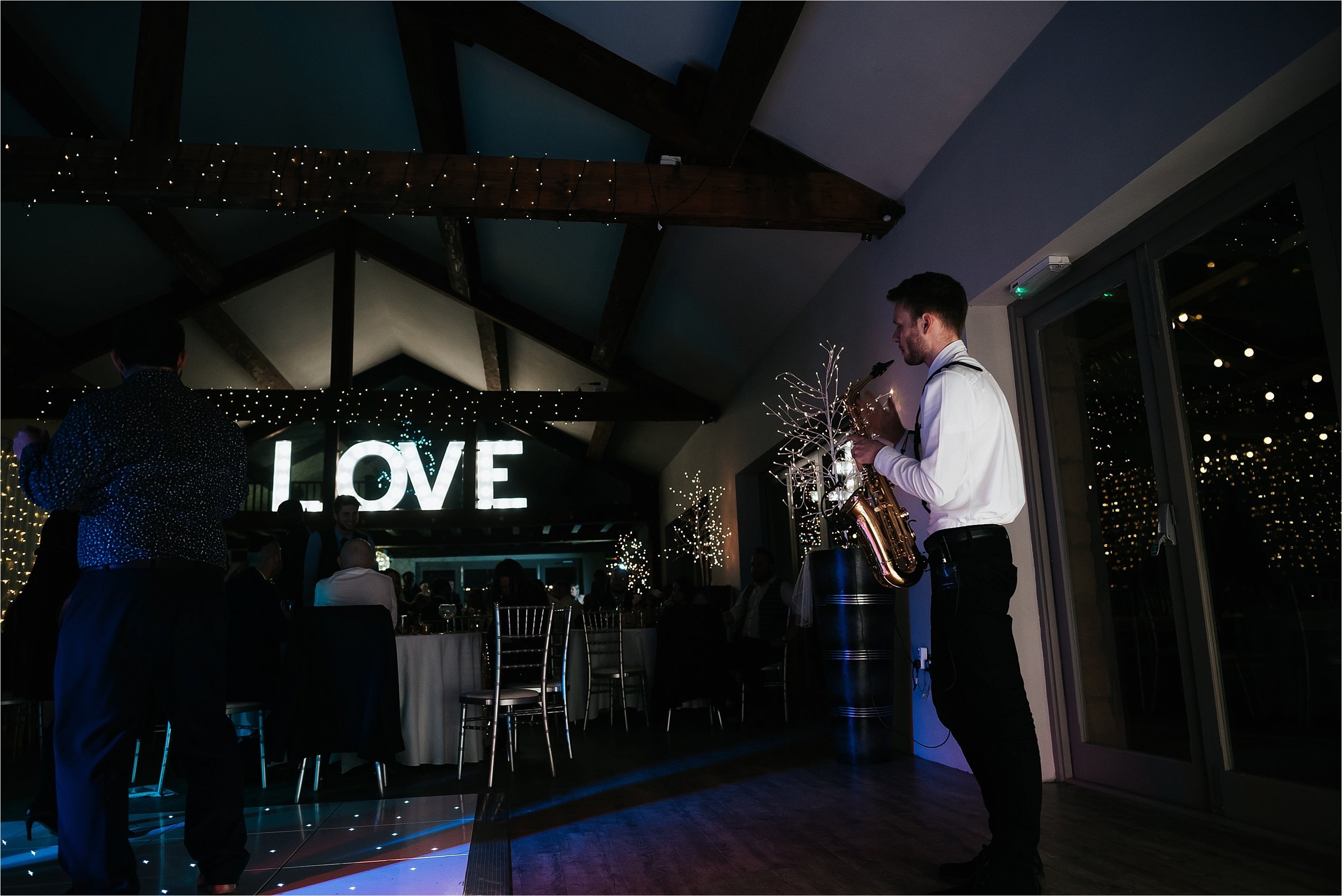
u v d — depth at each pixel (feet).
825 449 20.68
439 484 41.70
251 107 21.79
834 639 13.70
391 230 29.55
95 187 14.55
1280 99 7.62
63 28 18.47
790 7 11.98
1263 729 8.47
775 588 21.39
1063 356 11.75
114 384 29.81
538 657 15.02
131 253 25.36
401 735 12.21
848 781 12.07
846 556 13.70
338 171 15.06
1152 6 8.76
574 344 30.17
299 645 11.83
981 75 11.92
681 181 15.35
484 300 30.17
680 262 21.58
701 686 19.21
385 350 42.29
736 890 7.23
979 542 6.43
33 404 26.71
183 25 15.16
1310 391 7.81
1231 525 8.82
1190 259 9.32
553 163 15.39
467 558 59.06
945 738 13.14
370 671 11.98
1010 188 11.53
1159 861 7.51
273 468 44.27
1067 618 11.67
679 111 15.49
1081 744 11.41
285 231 28.50
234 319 31.14
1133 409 10.36
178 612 6.76
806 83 13.87
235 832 7.11
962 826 9.13
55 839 9.96
